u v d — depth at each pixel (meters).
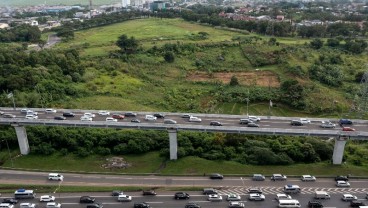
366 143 153.38
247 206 105.31
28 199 110.44
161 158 136.88
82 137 144.88
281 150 137.88
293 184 117.69
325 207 104.19
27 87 186.50
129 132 148.00
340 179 119.38
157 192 113.88
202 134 147.25
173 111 182.12
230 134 145.50
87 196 110.25
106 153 140.12
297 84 197.12
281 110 188.75
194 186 117.44
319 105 187.75
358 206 103.88
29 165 133.00
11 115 141.00
